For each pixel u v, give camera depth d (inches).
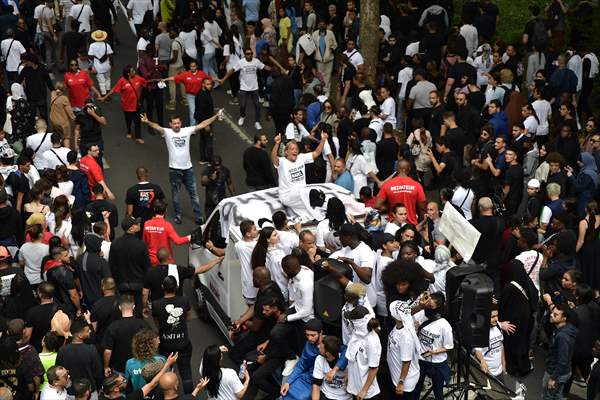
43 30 1107.9
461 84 904.9
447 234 592.1
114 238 729.0
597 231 658.8
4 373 499.2
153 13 1169.4
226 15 1239.5
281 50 1036.5
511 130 856.3
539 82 868.0
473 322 507.5
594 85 1043.9
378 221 631.8
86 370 503.5
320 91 871.1
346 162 771.4
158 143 968.9
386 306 544.1
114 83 1106.1
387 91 874.8
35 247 623.5
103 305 554.6
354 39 1055.0
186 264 750.5
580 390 595.2
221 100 1083.3
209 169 767.7
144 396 480.7
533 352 620.1
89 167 732.0
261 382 548.7
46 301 551.5
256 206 633.6
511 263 592.1
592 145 780.6
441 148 808.3
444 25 1073.5
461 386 530.6
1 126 882.8
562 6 1091.3
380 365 549.3
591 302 569.6
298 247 550.9
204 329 666.2
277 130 924.6
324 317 540.4
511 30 1213.1
